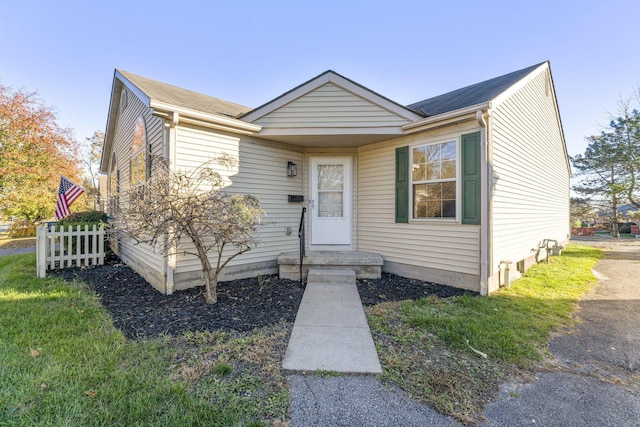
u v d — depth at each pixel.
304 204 6.59
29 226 16.75
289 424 1.88
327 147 6.66
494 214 5.10
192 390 2.17
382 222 6.23
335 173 6.72
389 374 2.46
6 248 12.09
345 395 2.18
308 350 2.85
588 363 2.73
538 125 7.76
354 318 3.70
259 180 5.87
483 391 2.27
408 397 2.17
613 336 3.32
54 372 2.33
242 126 5.38
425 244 5.55
